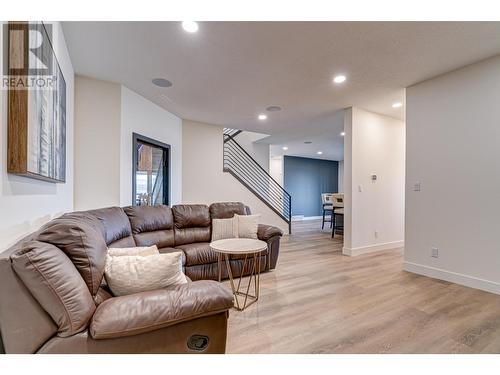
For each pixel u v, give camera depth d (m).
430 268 3.18
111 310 1.11
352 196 4.22
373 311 2.30
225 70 2.93
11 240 1.30
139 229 2.88
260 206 6.13
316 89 3.47
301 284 2.96
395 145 4.81
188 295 1.26
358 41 2.33
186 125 5.05
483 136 2.71
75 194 3.04
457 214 2.92
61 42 2.15
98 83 3.20
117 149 3.32
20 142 1.27
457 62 2.73
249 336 1.90
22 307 0.98
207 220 3.52
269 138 6.72
